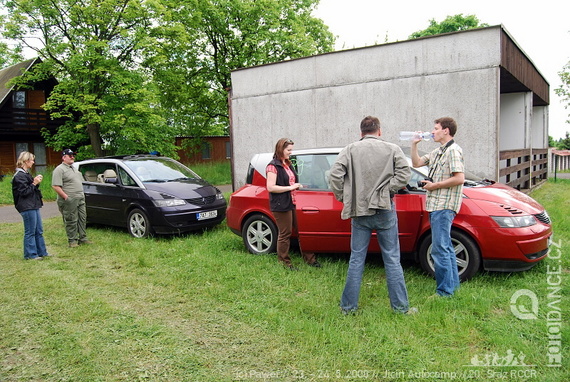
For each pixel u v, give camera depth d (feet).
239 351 10.86
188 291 15.34
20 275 17.78
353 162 12.23
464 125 26.99
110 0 55.26
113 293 15.40
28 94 75.51
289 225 17.37
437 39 27.58
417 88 28.53
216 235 24.11
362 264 12.60
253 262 18.45
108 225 28.32
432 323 11.75
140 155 28.78
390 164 11.87
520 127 39.47
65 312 13.65
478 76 26.32
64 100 60.59
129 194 24.90
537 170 45.21
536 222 14.89
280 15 78.18
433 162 13.74
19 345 11.53
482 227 14.65
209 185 27.14
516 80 31.89
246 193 20.29
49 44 57.52
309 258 17.97
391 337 11.04
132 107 58.44
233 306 13.76
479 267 15.67
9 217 35.96
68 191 22.36
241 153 37.27
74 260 20.08
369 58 30.27
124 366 10.28
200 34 76.33
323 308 13.12
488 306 12.63
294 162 18.81
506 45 26.89
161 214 23.30
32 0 54.90
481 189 15.84
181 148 84.84
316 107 32.89
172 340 11.54
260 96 35.68
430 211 13.55
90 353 10.91
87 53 56.34
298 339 11.31
